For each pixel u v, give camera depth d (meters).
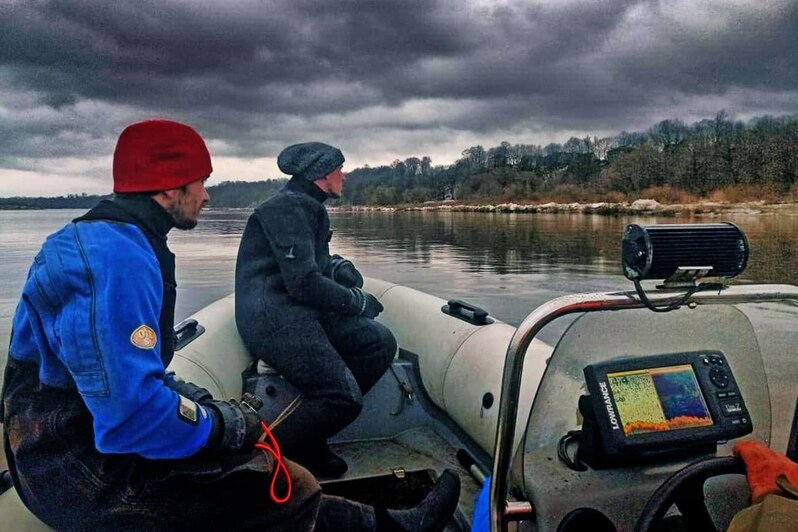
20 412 1.39
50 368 1.34
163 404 1.34
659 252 1.14
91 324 1.26
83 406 1.37
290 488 1.62
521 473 1.37
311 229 2.71
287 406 2.68
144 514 1.41
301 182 2.86
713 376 1.30
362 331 2.98
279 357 2.62
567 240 29.97
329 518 1.76
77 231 1.37
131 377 1.28
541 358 2.54
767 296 1.29
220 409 1.53
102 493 1.39
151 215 1.51
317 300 2.66
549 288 14.34
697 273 1.18
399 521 1.90
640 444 1.23
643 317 1.34
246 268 2.75
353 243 29.11
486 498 1.71
